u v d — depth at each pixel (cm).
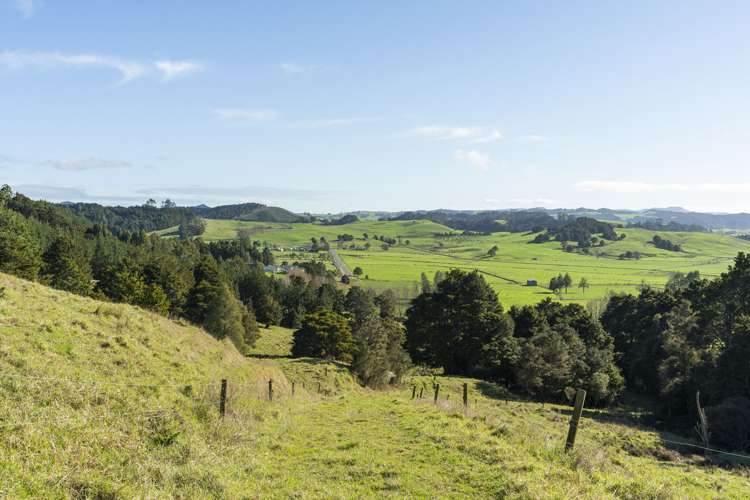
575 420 1336
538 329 7981
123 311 2436
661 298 8688
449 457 1279
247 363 3086
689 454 2802
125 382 1490
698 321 6662
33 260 6788
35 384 1168
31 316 1833
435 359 7775
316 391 3719
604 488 1017
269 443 1408
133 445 1036
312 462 1266
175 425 1228
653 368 7375
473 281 7681
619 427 3922
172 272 8862
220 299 7188
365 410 2239
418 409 2105
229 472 1058
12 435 888
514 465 1163
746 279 5969
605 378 5872
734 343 5328
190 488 916
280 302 13362
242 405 1684
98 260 11538
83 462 888
